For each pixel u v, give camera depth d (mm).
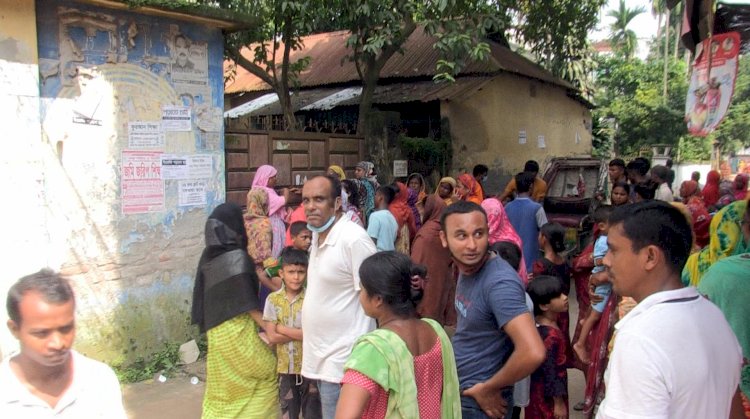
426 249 5961
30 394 1906
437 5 8945
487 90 13469
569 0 12328
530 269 6500
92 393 2021
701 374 1743
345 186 6484
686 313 1804
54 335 1849
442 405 2396
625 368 1772
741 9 4754
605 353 3748
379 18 9281
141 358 5676
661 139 26922
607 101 28734
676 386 1722
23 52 4805
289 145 8617
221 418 3654
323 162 9219
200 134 6148
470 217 2705
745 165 25484
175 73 5898
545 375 3467
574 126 17953
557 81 15898
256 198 5410
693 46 5023
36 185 4922
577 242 9734
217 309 3580
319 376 3500
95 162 5340
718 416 1819
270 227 5211
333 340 3449
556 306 3535
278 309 3867
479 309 2705
